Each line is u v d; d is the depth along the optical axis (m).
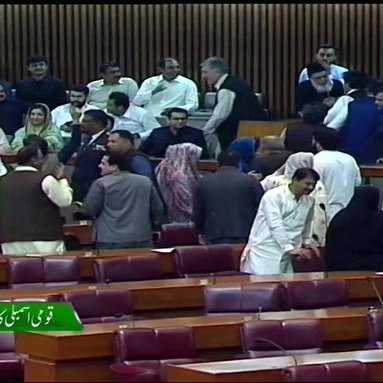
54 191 16.58
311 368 10.80
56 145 20.06
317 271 16.22
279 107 27.97
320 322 13.14
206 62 20.55
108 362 12.47
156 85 22.14
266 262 16.20
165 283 15.34
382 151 19.64
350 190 17.59
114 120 20.61
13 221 16.59
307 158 16.67
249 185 17.22
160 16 27.94
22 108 21.55
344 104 19.83
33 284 15.66
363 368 11.07
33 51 27.98
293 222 16.20
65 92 22.33
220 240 17.22
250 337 12.91
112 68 22.02
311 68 21.28
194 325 13.25
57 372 12.29
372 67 28.00
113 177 16.94
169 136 19.48
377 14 27.92
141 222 17.00
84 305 13.74
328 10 27.92
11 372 12.75
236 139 19.83
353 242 15.90
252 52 28.00
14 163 20.00
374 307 14.91
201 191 17.28
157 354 12.34
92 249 17.41
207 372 9.97
